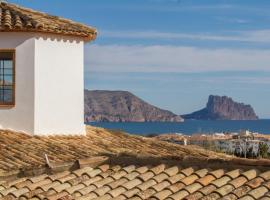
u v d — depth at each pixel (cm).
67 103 2052
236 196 867
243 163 968
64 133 2033
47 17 2125
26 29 1955
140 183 969
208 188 905
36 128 1956
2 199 955
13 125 1959
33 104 1958
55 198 934
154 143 2117
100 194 944
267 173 928
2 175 1129
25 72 1969
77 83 2086
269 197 846
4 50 1970
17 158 1594
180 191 912
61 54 2042
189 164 1009
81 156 1705
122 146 1975
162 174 986
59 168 1088
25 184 1021
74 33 2050
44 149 1747
